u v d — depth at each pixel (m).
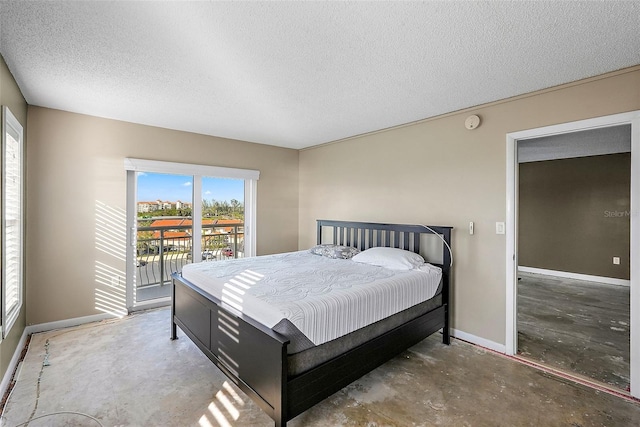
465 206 3.01
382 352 2.24
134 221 3.64
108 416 1.87
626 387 2.20
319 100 2.80
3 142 2.05
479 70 2.19
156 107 3.02
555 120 2.47
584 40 1.79
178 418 1.87
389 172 3.71
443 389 2.18
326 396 1.84
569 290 4.87
